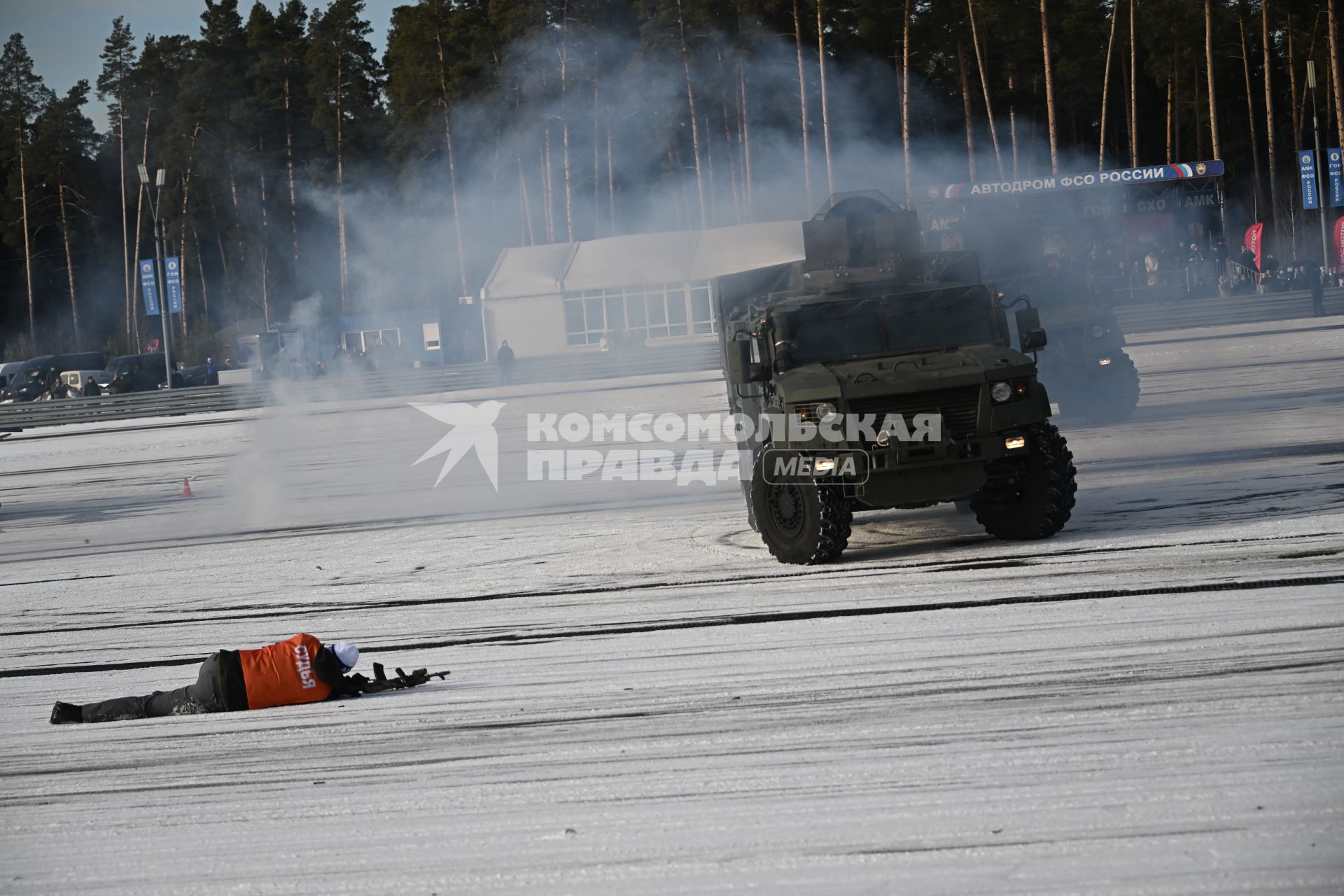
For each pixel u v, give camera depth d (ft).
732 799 62.80
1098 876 50.98
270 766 75.46
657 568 132.57
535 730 78.43
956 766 64.64
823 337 131.44
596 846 58.03
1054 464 122.52
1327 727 65.36
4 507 269.85
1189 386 289.53
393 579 141.69
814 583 115.65
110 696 98.63
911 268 146.51
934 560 120.98
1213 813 55.98
